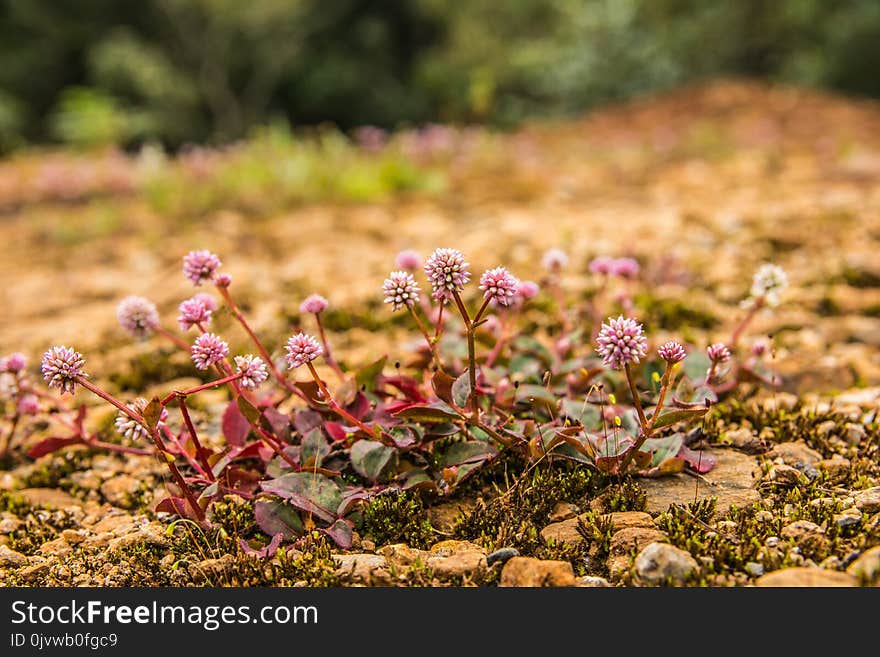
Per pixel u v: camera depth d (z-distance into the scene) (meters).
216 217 0.84
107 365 0.47
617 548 0.31
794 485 0.34
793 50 2.30
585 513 0.33
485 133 1.13
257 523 0.33
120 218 0.88
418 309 0.50
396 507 0.33
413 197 0.86
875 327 0.45
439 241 0.66
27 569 0.32
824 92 1.65
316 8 3.09
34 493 0.37
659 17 2.34
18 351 0.49
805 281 0.52
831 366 0.41
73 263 0.73
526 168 1.03
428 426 0.35
